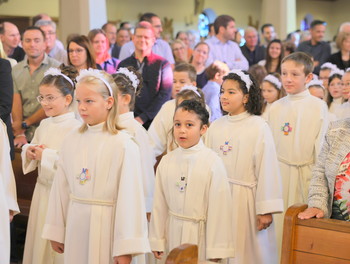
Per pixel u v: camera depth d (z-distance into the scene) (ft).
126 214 10.87
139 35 20.88
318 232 9.68
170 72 21.39
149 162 14.11
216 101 21.90
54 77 14.25
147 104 20.99
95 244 11.09
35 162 14.40
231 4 76.54
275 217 16.62
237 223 13.93
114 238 10.92
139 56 21.18
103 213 11.18
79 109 11.19
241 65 30.42
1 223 11.85
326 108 16.78
